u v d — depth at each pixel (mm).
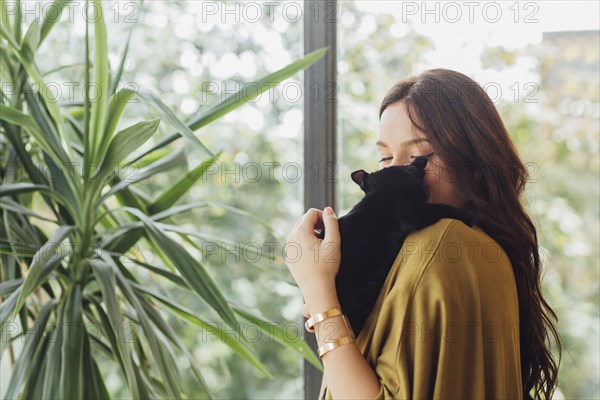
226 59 2053
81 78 2035
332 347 903
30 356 1385
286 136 2076
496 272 906
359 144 1903
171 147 2064
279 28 2023
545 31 1860
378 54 1905
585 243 1857
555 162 1865
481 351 866
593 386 1839
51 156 1424
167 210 1623
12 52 1519
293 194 2078
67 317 1378
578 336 1850
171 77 2070
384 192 982
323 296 935
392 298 890
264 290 2098
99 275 1358
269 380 2117
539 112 1866
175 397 1321
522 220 1039
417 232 937
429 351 853
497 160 1019
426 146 1035
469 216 953
